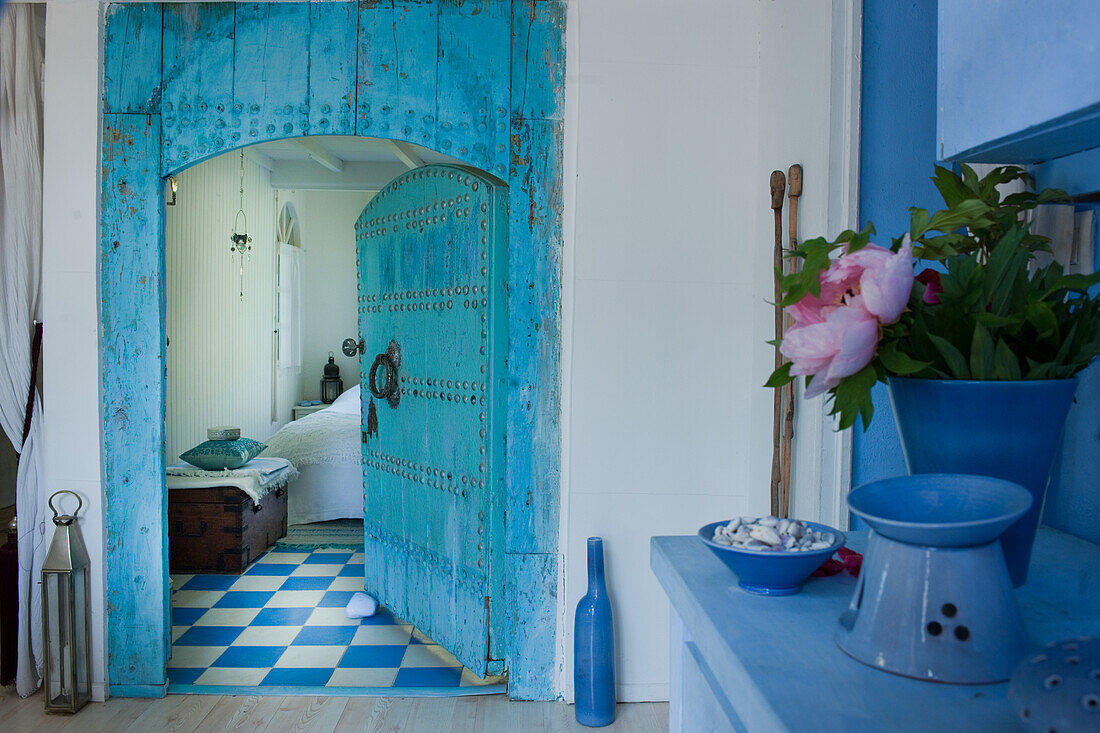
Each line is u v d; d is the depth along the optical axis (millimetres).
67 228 2760
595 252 2760
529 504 2812
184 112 2762
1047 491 1315
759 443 2682
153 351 2791
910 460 954
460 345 3018
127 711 2717
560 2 2750
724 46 2760
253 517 4516
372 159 7211
